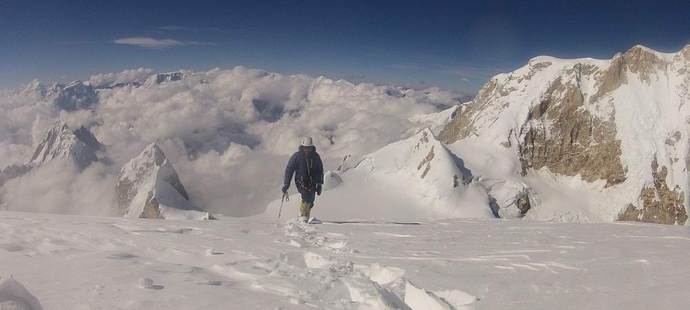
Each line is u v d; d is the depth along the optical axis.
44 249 7.74
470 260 7.70
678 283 5.66
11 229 9.74
